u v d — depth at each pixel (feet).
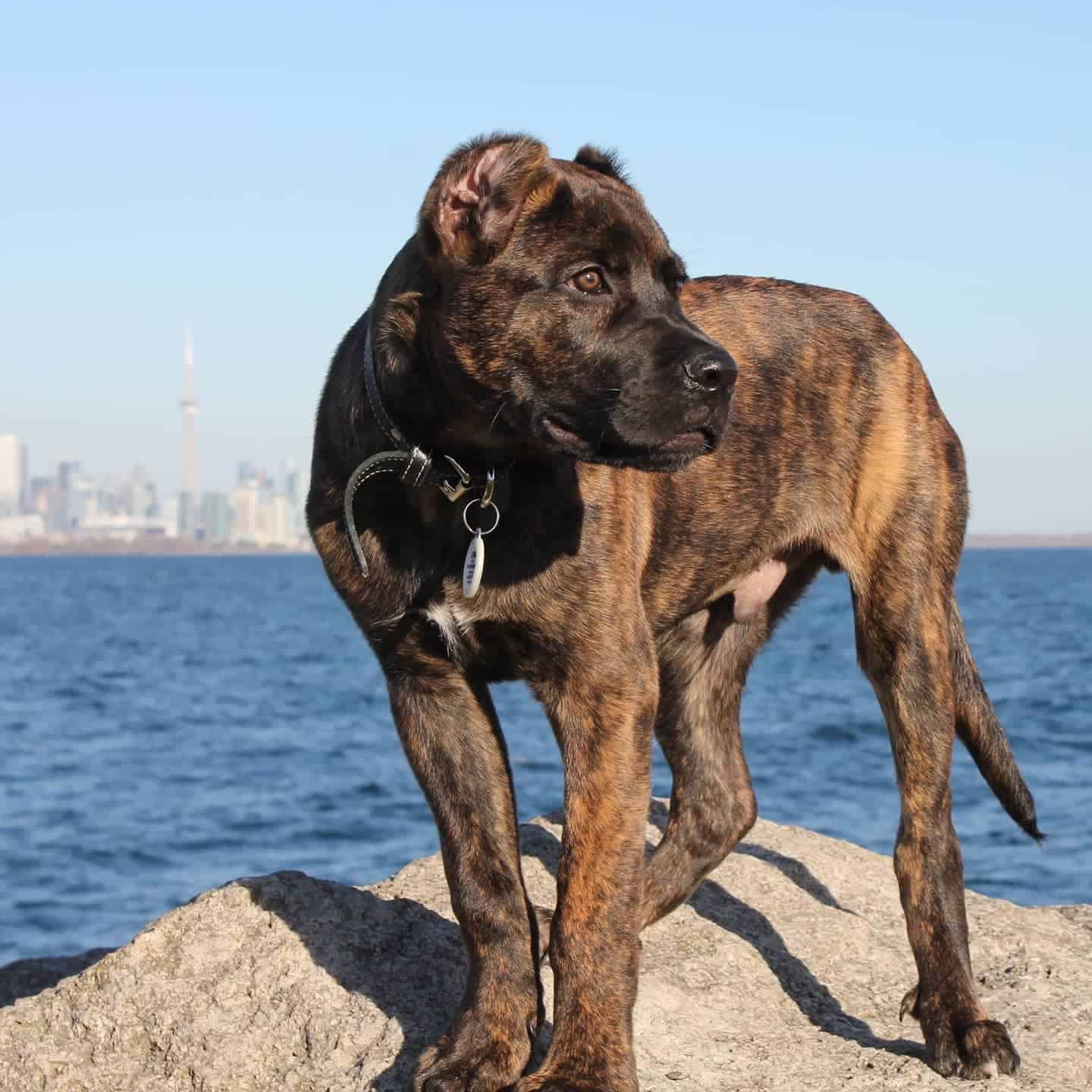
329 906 6.78
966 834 16.57
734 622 7.36
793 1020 6.77
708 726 7.31
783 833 8.33
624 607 6.07
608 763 6.01
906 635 6.86
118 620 85.97
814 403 7.06
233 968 6.59
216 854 17.67
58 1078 6.37
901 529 6.94
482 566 5.91
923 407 7.12
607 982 5.87
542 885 7.43
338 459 6.15
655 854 7.29
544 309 5.85
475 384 5.90
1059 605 88.53
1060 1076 6.32
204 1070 6.29
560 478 6.00
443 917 6.91
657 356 5.82
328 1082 6.14
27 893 15.72
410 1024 6.28
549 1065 5.78
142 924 14.28
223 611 97.76
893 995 7.04
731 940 7.19
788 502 7.05
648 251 5.93
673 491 6.71
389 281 6.09
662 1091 6.05
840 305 7.24
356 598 6.15
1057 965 7.26
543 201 5.88
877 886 7.96
